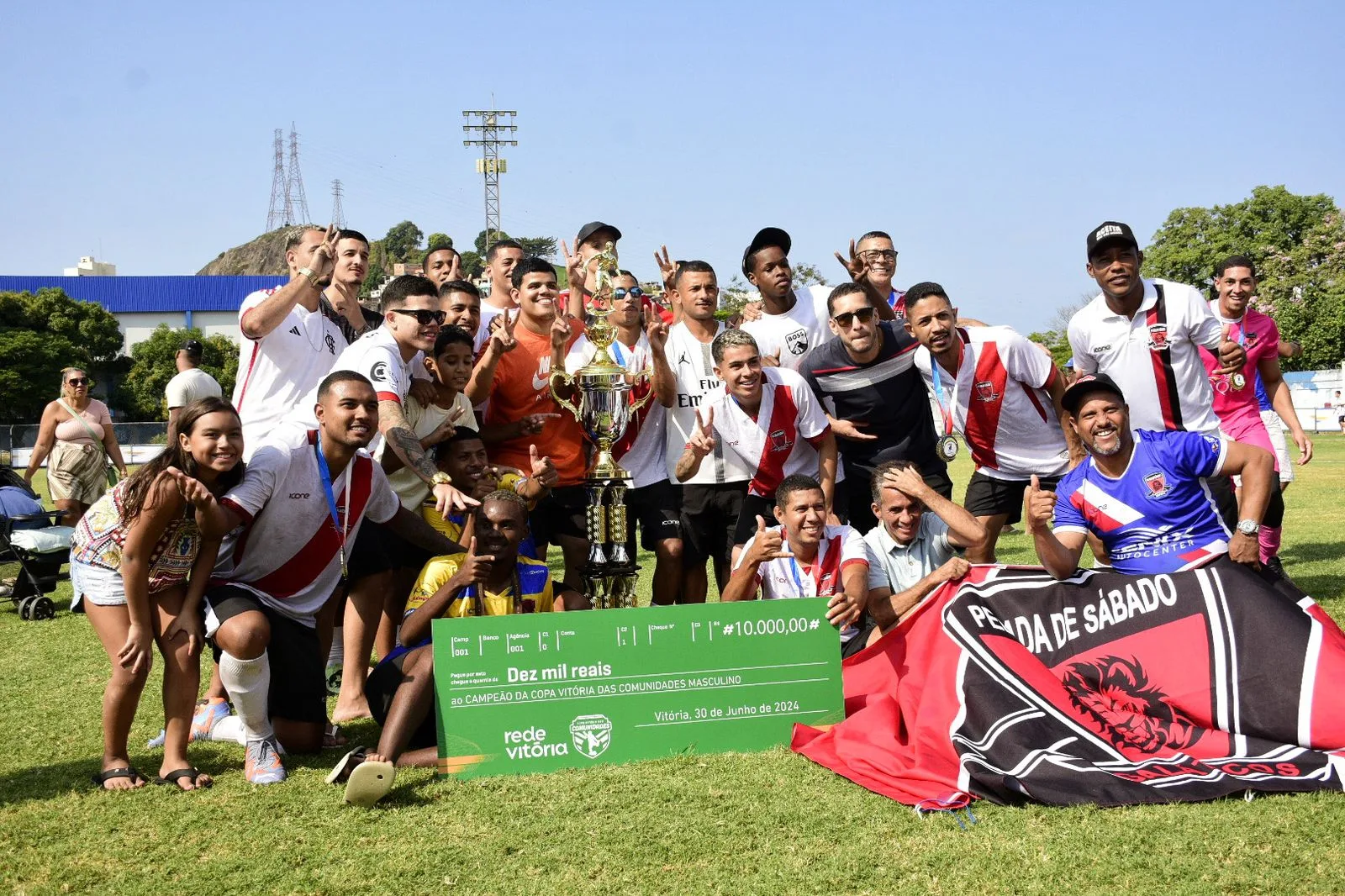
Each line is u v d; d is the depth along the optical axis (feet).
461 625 15.02
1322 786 13.07
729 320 26.27
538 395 21.08
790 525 17.47
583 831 12.63
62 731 17.54
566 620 15.30
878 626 17.33
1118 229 20.70
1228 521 22.45
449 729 14.89
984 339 21.04
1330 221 161.17
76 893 11.32
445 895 11.07
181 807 13.89
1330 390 136.36
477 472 19.13
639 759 15.49
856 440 21.91
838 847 11.91
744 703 15.89
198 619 15.26
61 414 39.24
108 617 14.92
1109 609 15.94
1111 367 21.65
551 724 15.20
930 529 18.25
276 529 15.87
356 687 18.31
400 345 19.43
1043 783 13.25
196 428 14.75
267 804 13.91
